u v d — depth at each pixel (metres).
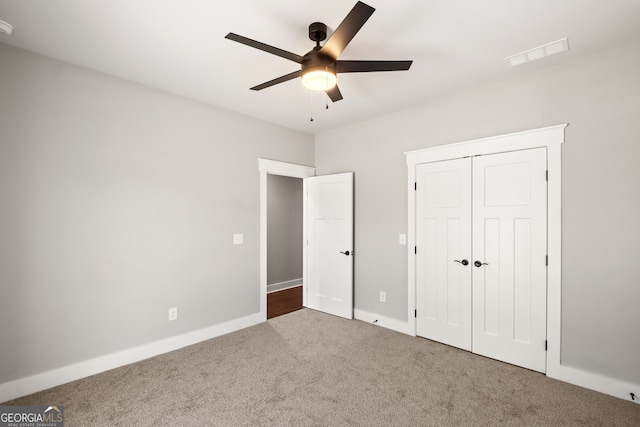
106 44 2.25
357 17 1.49
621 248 2.28
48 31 2.08
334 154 4.32
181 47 2.29
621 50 2.28
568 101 2.50
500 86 2.85
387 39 2.16
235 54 2.38
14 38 2.16
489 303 2.90
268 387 2.40
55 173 2.43
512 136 2.76
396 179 3.61
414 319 3.42
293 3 1.80
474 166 3.00
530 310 2.67
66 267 2.47
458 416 2.06
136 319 2.85
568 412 2.10
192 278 3.24
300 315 4.16
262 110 3.60
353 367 2.71
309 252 4.53
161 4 1.81
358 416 2.06
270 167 4.00
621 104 2.28
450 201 3.16
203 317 3.32
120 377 2.54
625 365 2.25
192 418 2.04
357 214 4.01
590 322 2.39
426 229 3.34
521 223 2.72
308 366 2.73
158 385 2.43
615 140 2.30
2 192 2.21
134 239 2.84
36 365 2.34
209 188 3.39
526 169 2.70
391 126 3.67
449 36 2.13
